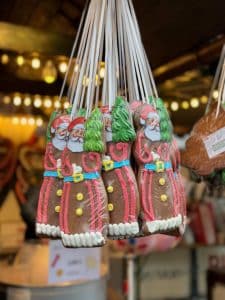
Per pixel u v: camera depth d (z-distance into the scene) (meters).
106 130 0.46
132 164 0.48
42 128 2.42
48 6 1.06
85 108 0.48
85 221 0.44
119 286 2.02
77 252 1.17
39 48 0.97
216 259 2.93
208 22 0.96
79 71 0.50
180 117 1.81
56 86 1.53
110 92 0.49
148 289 2.88
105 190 0.45
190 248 2.98
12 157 2.48
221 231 2.99
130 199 0.45
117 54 0.50
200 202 2.92
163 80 1.25
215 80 0.71
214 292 1.82
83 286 1.16
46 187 0.48
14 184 2.47
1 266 1.25
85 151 0.45
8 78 1.46
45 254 1.16
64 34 0.99
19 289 1.10
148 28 0.97
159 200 0.47
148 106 0.48
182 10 0.91
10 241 2.20
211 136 0.63
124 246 2.11
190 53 1.10
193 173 0.67
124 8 0.51
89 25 0.50
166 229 0.47
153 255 2.91
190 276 3.04
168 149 0.48
